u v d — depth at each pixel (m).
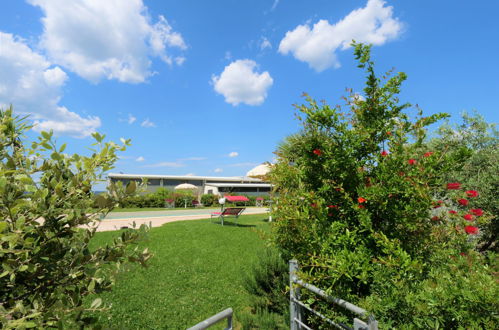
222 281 5.85
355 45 2.64
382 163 2.43
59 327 1.26
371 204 2.46
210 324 1.76
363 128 2.67
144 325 4.02
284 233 2.93
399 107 2.63
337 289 2.23
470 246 2.59
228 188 41.44
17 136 1.60
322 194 2.73
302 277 2.31
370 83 2.69
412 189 2.17
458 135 6.08
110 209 1.60
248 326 3.58
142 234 1.67
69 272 1.46
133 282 5.53
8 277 1.39
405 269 1.92
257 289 4.19
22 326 1.12
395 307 1.84
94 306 1.48
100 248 1.62
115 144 1.72
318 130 2.71
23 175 1.35
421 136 2.36
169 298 4.95
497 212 4.65
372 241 2.41
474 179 5.26
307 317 2.74
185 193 31.67
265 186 43.28
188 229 12.19
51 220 1.43
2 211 1.28
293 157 3.32
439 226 2.63
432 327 1.64
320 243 2.43
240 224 14.47
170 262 7.01
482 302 1.53
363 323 1.73
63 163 1.69
